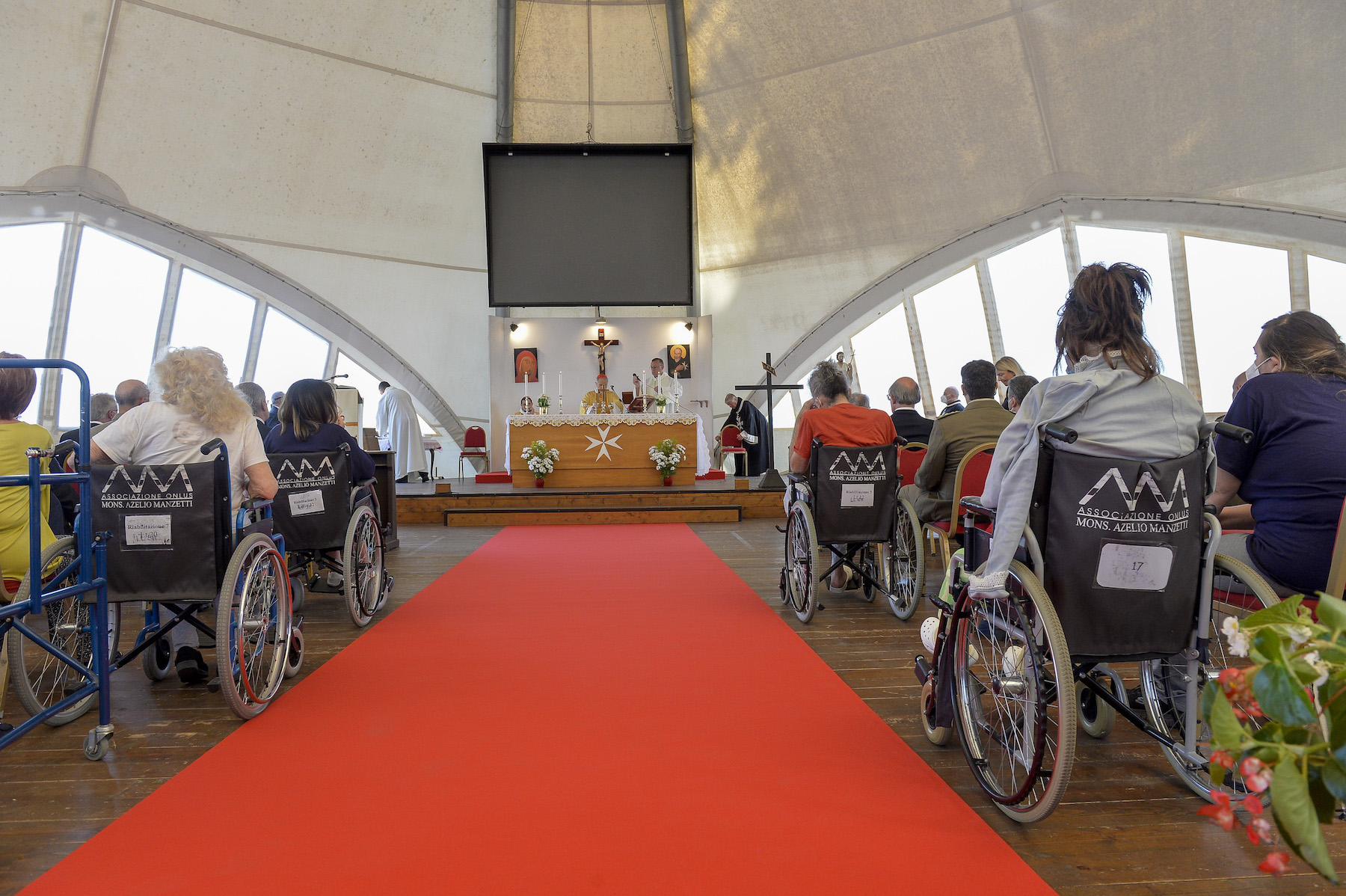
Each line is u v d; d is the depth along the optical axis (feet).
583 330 42.14
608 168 39.88
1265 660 2.81
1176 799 7.15
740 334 46.78
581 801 7.00
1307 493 7.37
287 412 13.66
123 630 13.80
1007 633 7.18
